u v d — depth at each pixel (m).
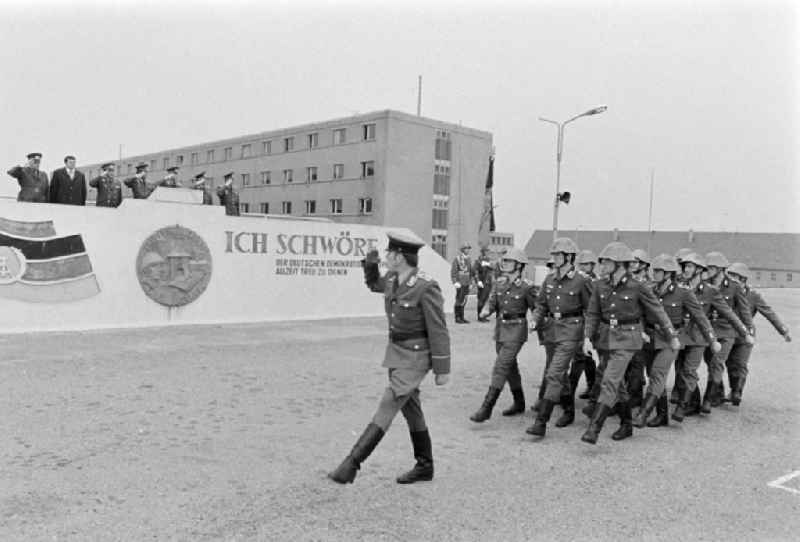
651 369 7.94
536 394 9.42
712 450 6.93
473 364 11.68
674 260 8.32
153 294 14.98
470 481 5.68
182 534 4.40
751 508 5.27
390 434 7.07
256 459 6.01
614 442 7.13
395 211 47.59
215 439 6.60
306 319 17.64
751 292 9.56
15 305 13.21
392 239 5.52
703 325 8.05
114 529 4.44
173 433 6.75
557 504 5.21
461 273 18.53
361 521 4.71
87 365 10.25
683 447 7.04
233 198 18.62
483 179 53.41
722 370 8.95
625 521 4.92
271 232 16.95
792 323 22.58
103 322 14.30
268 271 16.97
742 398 9.76
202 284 15.78
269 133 57.09
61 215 13.66
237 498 5.07
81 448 6.16
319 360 11.48
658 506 5.25
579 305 7.37
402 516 4.84
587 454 6.62
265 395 8.64
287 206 55.31
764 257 86.69
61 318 13.73
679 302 8.14
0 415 7.23
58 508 4.77
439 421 7.76
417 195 48.97
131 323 14.70
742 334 8.67
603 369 8.04
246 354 11.82
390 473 5.79
